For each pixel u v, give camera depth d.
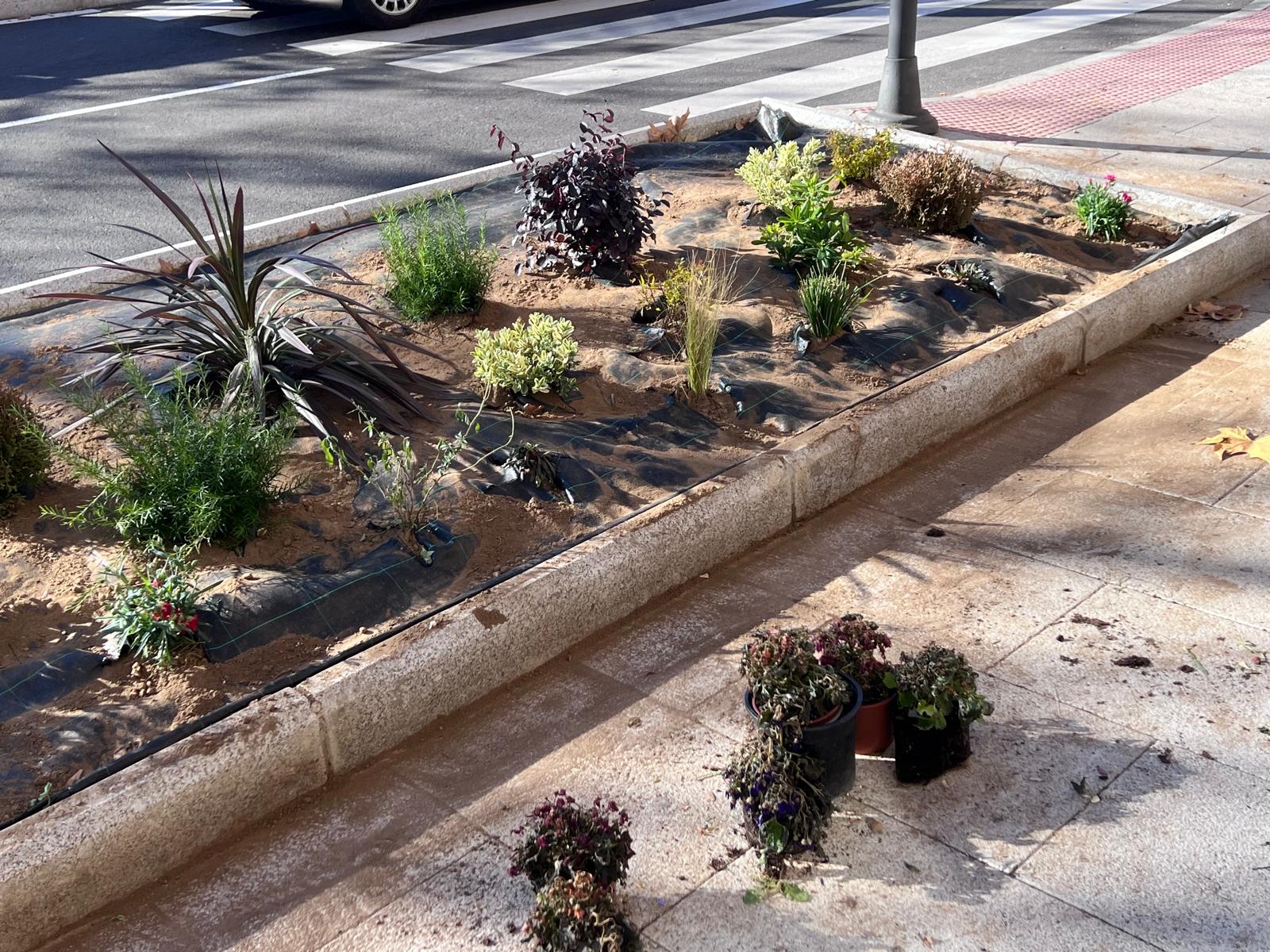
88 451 4.63
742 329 5.82
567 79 11.38
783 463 4.70
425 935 2.99
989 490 5.04
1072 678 3.81
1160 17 13.94
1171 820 3.21
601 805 3.37
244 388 4.61
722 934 2.94
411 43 13.22
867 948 2.88
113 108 10.59
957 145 8.58
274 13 15.02
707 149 8.70
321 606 3.83
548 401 5.15
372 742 3.60
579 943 2.72
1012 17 14.28
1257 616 4.07
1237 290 6.98
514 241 6.81
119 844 3.07
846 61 11.99
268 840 3.32
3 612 3.75
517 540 4.27
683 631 4.18
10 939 2.92
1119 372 6.05
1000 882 3.05
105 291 6.25
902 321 5.95
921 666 3.36
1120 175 8.09
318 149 9.20
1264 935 2.85
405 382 5.09
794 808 3.01
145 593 3.64
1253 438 5.24
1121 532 4.64
